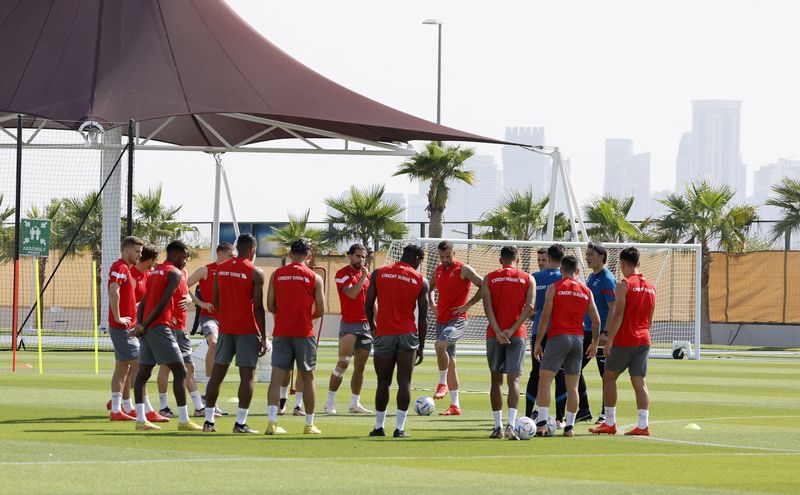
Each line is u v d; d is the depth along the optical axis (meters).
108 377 70.31
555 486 31.00
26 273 160.25
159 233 161.25
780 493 30.48
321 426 45.78
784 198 148.12
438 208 151.88
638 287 43.91
